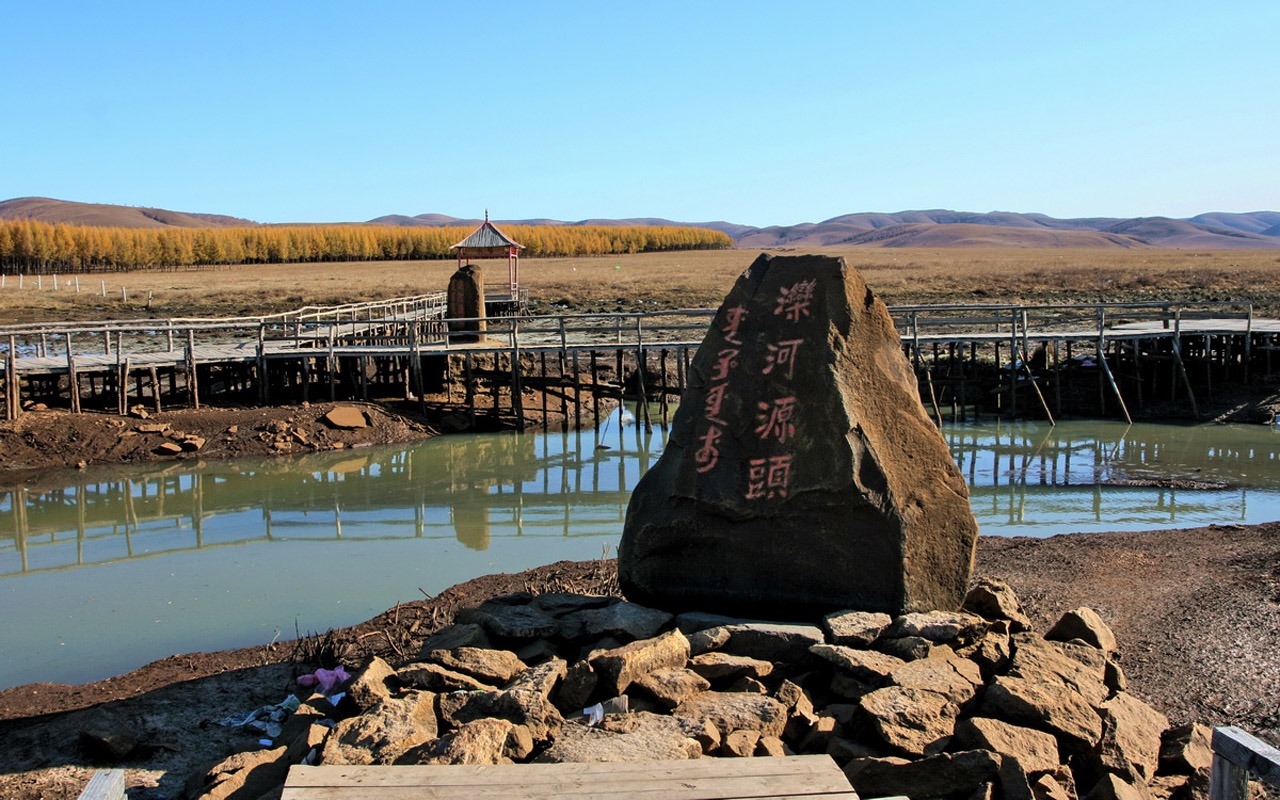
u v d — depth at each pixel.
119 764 7.11
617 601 7.88
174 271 93.88
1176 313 24.89
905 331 30.94
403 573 12.88
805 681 6.62
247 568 13.19
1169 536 13.04
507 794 4.47
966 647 6.79
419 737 5.70
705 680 6.39
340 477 19.27
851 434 7.41
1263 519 15.24
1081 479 18.17
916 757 5.52
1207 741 6.16
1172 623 9.12
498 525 15.57
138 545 14.45
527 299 51.31
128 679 9.09
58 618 11.29
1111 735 5.86
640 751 5.26
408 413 24.02
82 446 20.31
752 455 7.65
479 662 6.72
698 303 49.34
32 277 79.25
